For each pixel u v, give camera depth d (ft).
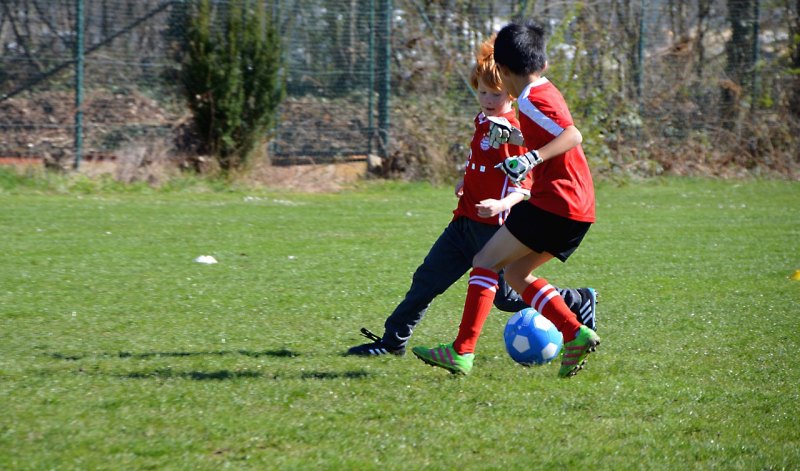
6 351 32.78
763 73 116.57
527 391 28.50
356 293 45.78
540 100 28.09
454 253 32.63
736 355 33.81
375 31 103.40
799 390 29.07
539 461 22.47
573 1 107.76
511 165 27.04
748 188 104.99
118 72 96.27
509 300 34.68
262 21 96.58
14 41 93.97
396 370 31.32
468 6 105.19
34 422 24.25
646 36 112.88
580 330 28.94
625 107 111.24
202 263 53.78
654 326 38.93
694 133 115.75
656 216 80.69
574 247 29.17
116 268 51.47
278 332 37.17
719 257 58.95
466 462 22.31
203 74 94.48
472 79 31.94
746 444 23.93
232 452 22.58
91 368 30.35
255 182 97.09
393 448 23.09
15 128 94.32
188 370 30.37
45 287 45.50
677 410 26.76
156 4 96.22
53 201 81.66
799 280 50.83
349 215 78.74
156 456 22.13
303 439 23.61
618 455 22.98
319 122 103.14
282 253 58.39
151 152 95.30
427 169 104.06
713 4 115.65
